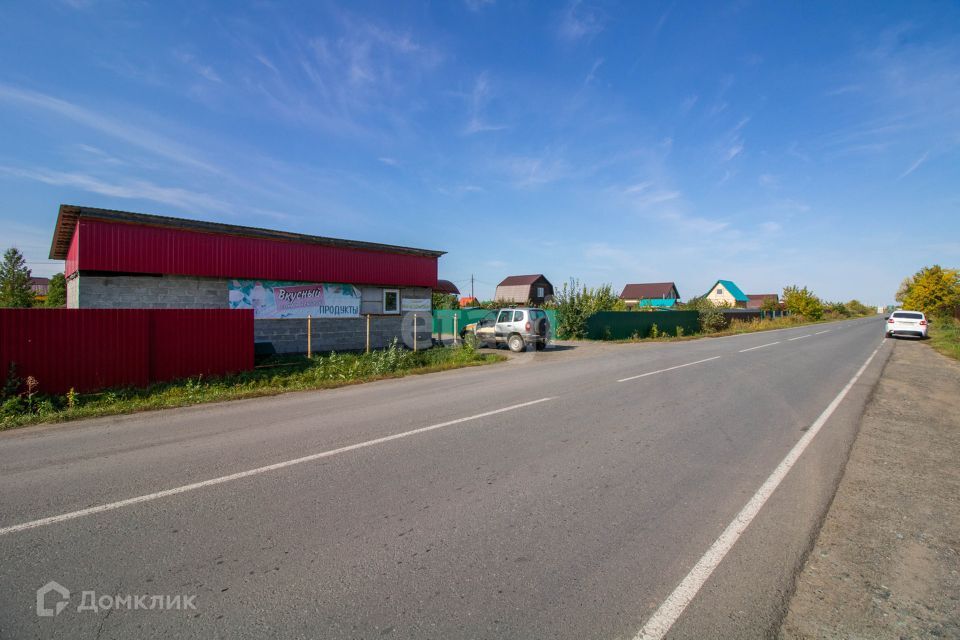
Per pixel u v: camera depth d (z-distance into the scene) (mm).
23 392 8453
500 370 13000
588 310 26125
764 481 4449
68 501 3986
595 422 6676
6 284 45000
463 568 2963
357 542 3287
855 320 62875
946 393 9125
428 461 4973
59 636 2355
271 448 5477
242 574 2900
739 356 16078
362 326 18281
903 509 3871
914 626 2449
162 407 8141
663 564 3021
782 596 2699
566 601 2641
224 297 14664
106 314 9562
